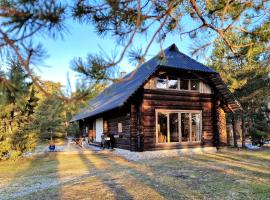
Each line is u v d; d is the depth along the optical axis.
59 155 15.05
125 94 13.86
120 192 6.66
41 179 8.66
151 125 13.78
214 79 15.14
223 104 16.02
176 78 14.76
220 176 8.27
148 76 12.78
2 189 7.47
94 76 2.63
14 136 12.72
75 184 7.70
